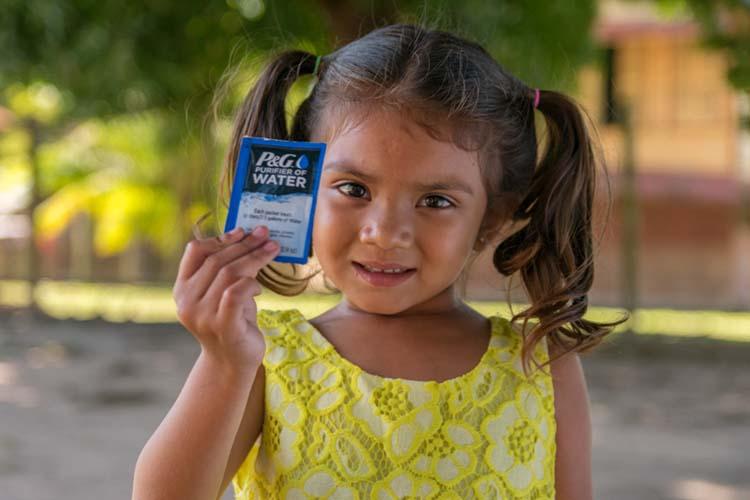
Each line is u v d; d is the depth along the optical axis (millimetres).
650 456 6809
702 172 20328
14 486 5914
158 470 1732
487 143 1979
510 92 2113
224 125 2730
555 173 2230
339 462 1908
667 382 9922
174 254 18188
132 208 17406
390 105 1873
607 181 2348
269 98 2209
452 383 1975
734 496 5797
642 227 20047
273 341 2006
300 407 1943
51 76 9781
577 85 8945
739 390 9539
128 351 11727
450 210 1890
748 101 11258
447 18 2965
